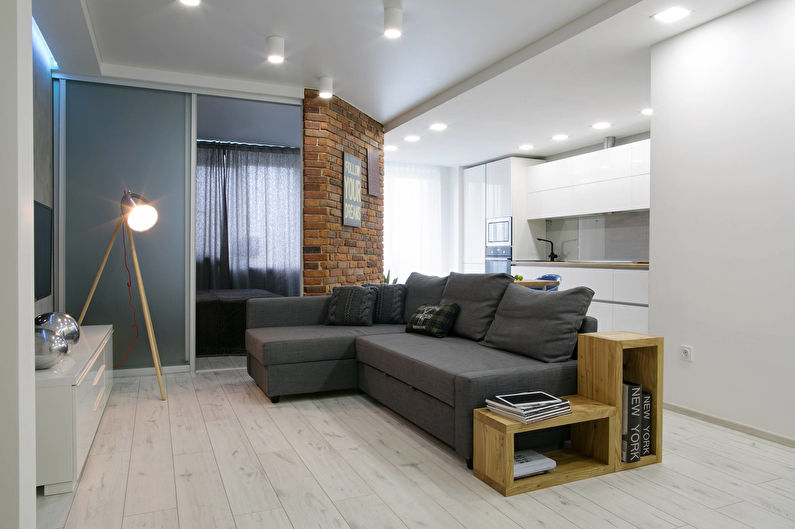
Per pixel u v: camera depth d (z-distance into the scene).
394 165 8.09
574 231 7.01
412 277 4.56
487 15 3.38
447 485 2.34
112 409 3.53
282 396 3.89
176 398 3.82
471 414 2.47
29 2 1.47
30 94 1.48
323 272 5.06
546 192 6.98
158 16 3.47
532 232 7.40
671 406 3.47
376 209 6.11
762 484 2.36
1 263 1.34
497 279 3.53
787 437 2.86
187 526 1.98
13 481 1.34
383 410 3.52
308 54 4.09
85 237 4.44
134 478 2.41
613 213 6.41
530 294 3.16
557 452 2.69
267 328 4.27
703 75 3.27
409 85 4.77
